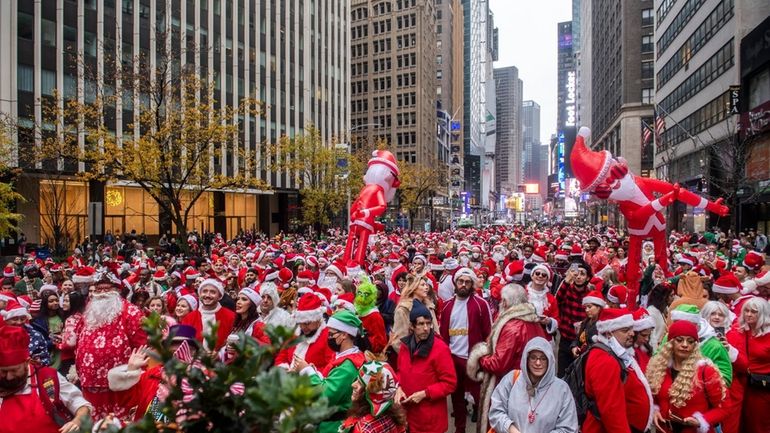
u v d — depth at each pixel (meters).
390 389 4.67
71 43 38.03
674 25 55.16
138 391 4.81
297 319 5.62
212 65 49.72
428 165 106.50
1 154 26.66
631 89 78.56
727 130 35.06
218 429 2.06
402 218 71.44
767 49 32.62
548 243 19.06
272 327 2.15
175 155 21.58
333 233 44.91
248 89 54.91
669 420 4.90
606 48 99.69
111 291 5.70
